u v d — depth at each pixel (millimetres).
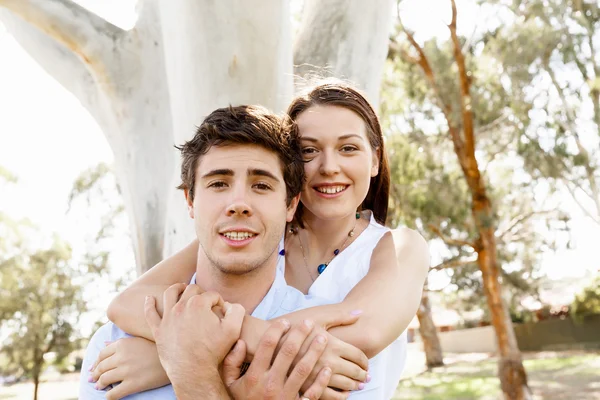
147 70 3367
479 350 36031
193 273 2041
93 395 1745
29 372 23047
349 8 3092
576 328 29641
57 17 3133
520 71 11289
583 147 11891
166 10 2711
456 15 11383
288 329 1557
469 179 12156
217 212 1633
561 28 11195
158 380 1665
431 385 19203
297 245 2182
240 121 1684
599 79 10852
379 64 3178
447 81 11891
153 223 3293
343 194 1966
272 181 1666
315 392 1506
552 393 15578
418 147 12586
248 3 2457
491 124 12375
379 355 1783
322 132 1945
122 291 1887
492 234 12680
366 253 2055
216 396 1499
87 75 3535
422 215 12078
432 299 35406
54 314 22438
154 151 3340
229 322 1530
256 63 2533
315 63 3086
